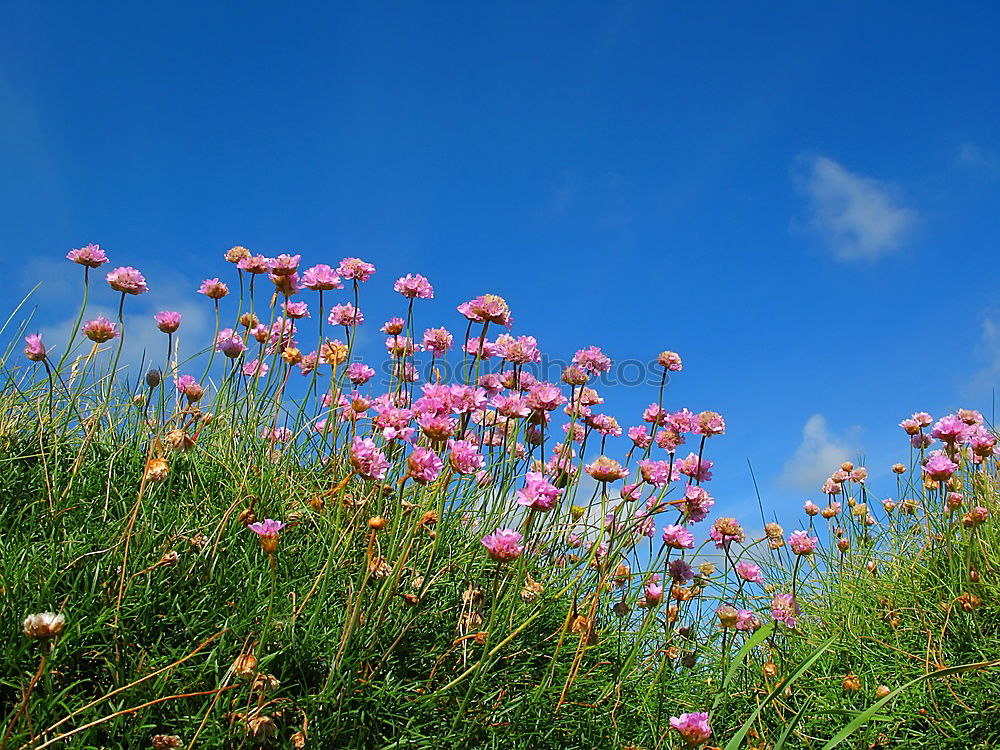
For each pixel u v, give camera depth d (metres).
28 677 0.32
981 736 0.45
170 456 0.46
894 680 0.51
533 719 0.39
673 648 0.48
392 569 0.38
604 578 0.43
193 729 0.32
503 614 0.43
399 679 0.38
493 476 0.52
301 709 0.34
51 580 0.35
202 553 0.39
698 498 0.47
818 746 0.46
